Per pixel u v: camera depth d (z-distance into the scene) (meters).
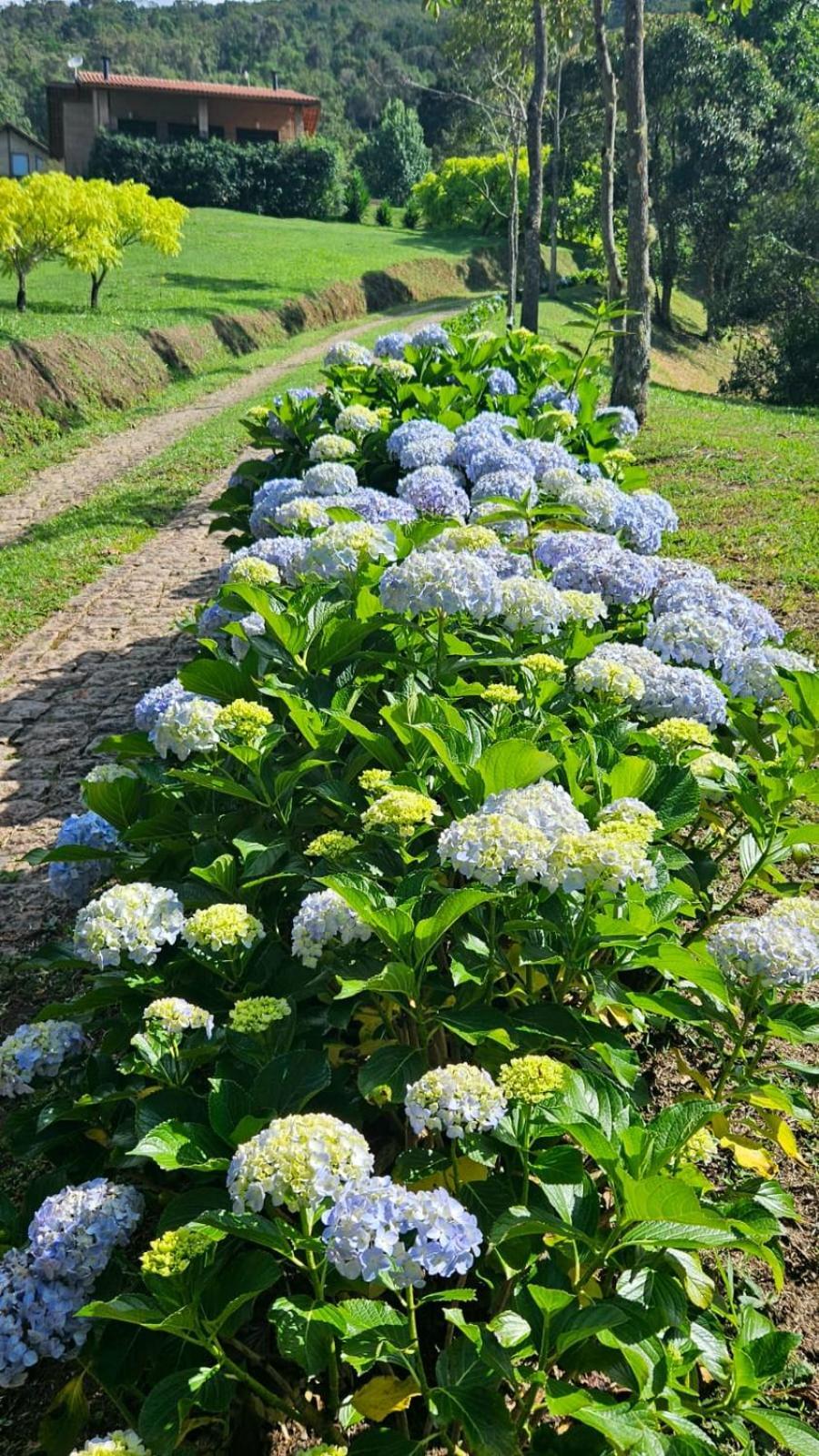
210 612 4.54
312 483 5.78
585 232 50.28
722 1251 2.69
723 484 10.88
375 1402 1.95
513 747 2.47
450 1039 2.76
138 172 48.31
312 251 38.84
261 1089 2.22
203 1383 1.92
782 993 2.96
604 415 7.87
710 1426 2.27
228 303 27.41
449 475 5.79
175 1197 2.40
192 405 19.39
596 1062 2.37
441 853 2.23
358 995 2.59
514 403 7.87
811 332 32.12
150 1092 2.52
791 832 2.93
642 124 13.06
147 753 3.57
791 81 49.16
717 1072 3.21
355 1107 2.49
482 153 61.00
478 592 3.33
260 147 51.56
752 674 3.69
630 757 2.66
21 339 17.94
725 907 3.14
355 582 3.90
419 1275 1.76
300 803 3.26
